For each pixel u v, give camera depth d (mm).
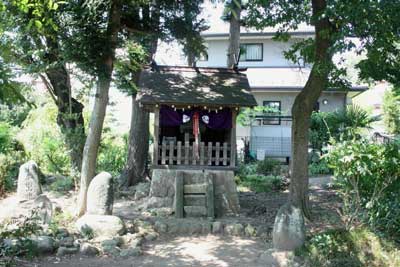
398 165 6840
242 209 10000
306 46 10125
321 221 8828
